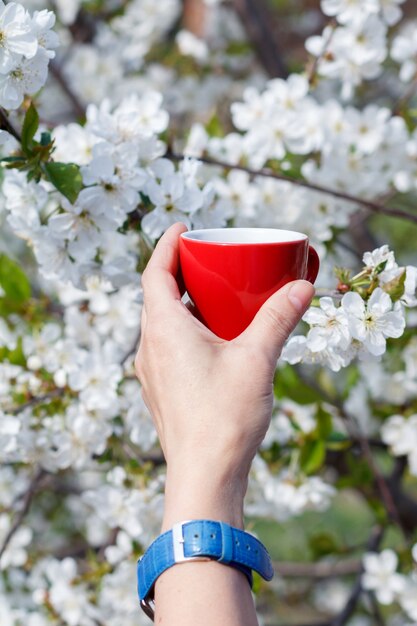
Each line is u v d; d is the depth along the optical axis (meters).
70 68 2.59
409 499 2.22
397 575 1.81
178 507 0.97
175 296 1.06
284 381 1.64
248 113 1.71
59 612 1.69
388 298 1.12
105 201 1.28
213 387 1.00
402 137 1.72
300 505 1.62
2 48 1.17
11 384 1.48
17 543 1.79
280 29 3.62
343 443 1.77
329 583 2.84
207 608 0.94
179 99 2.74
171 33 3.04
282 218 1.69
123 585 1.58
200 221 1.34
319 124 1.67
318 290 1.20
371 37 1.65
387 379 1.91
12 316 1.63
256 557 0.96
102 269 1.33
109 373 1.44
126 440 1.57
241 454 0.98
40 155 1.25
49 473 1.75
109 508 1.51
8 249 2.29
